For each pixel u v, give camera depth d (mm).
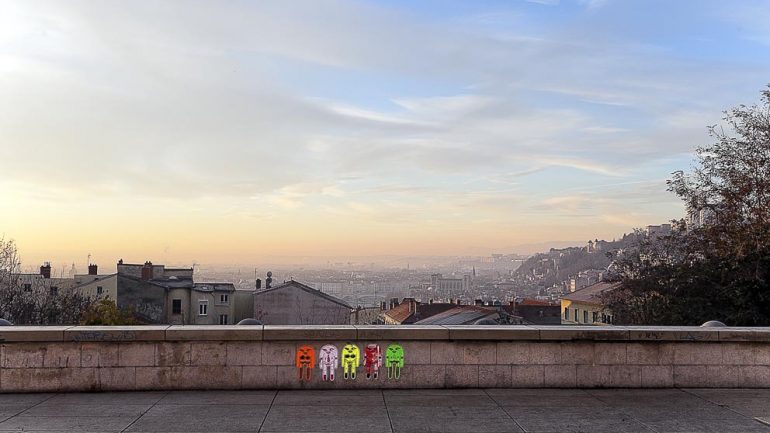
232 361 8836
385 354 8969
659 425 7211
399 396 8531
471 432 6902
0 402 8086
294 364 8891
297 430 6914
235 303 64688
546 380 9031
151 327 8867
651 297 23906
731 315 20172
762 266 19781
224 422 7199
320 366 8898
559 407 7988
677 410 7887
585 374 9055
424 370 8977
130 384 8688
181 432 6801
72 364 8633
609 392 8852
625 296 26406
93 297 56750
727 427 7133
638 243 25594
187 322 60875
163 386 8742
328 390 8859
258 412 7652
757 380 9133
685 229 23156
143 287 59750
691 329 9211
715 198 21938
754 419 7469
